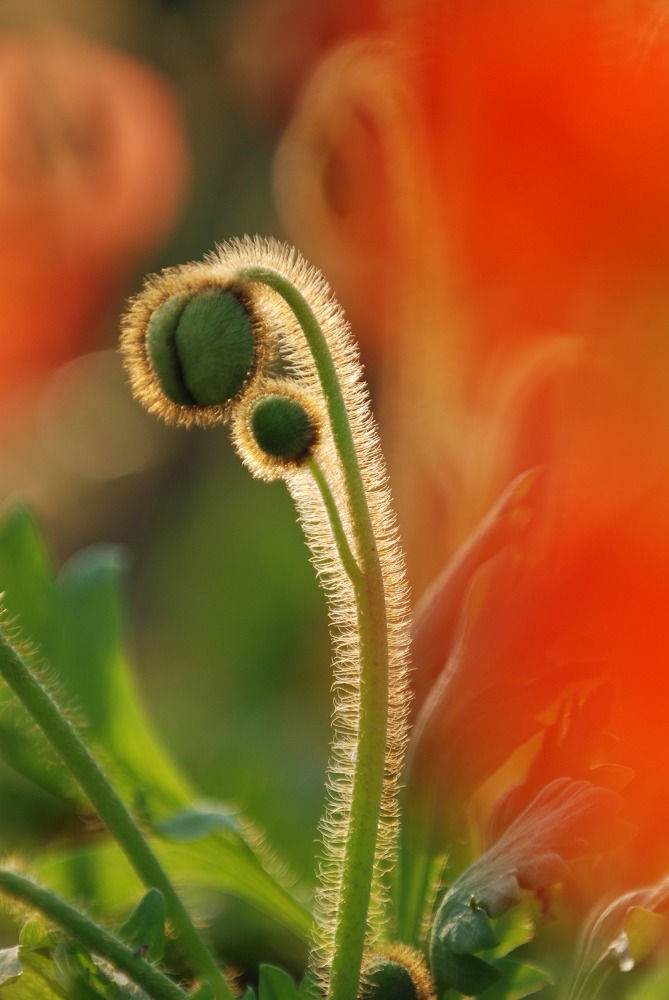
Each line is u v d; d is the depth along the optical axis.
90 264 1.63
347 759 0.69
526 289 0.72
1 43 1.60
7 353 1.64
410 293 0.78
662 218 0.70
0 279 1.60
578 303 0.71
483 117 0.72
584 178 0.70
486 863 0.68
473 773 0.71
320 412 0.67
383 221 0.81
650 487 0.69
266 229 1.63
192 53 1.63
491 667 0.71
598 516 0.69
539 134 0.71
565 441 0.71
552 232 0.71
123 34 1.64
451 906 0.68
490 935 0.67
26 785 0.88
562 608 0.70
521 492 0.71
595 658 0.69
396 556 0.68
